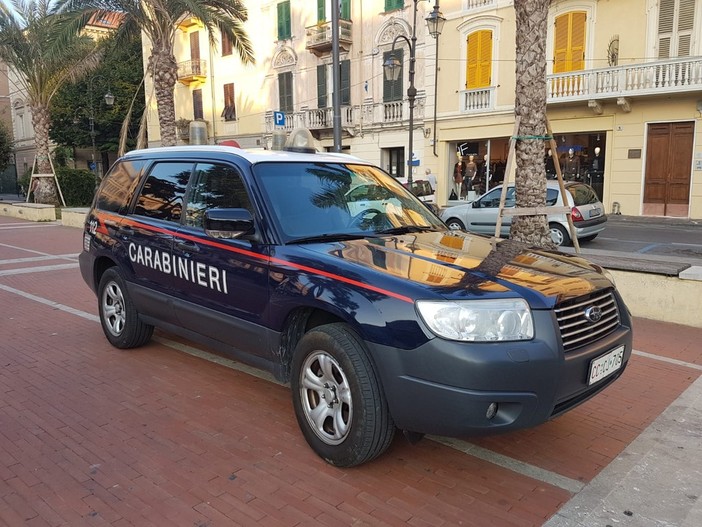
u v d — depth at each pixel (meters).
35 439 3.64
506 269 3.22
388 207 4.37
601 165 19.78
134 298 4.97
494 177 22.22
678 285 6.23
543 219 7.51
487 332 2.78
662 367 5.00
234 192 4.04
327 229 3.84
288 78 28.27
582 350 3.04
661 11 17.70
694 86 16.80
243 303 3.79
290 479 3.17
